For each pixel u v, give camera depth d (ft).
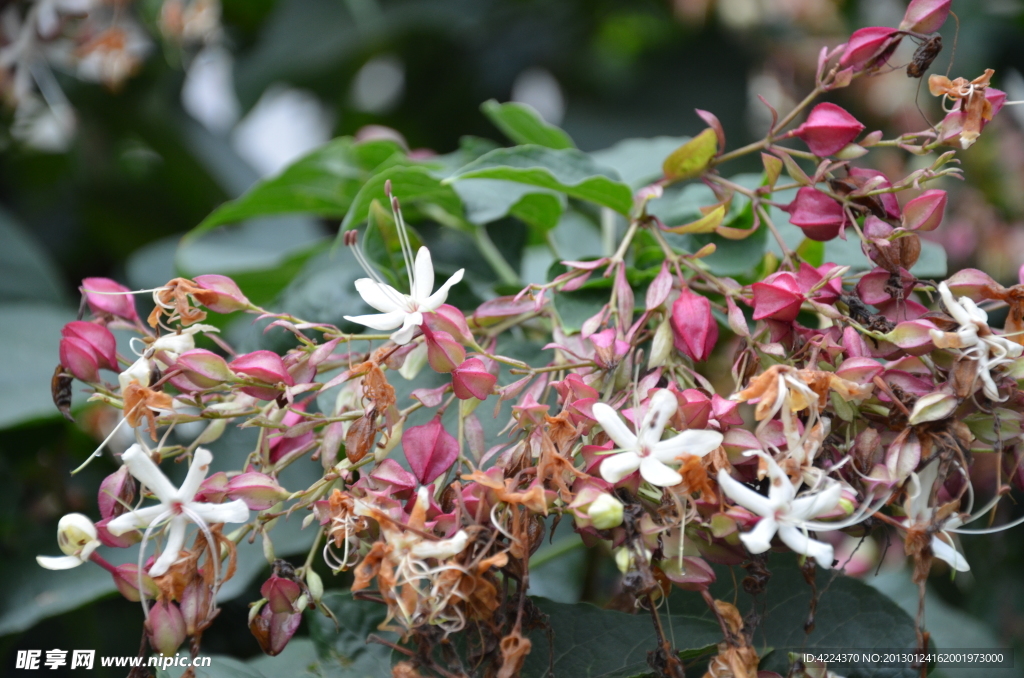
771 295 1.27
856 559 1.90
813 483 1.22
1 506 1.68
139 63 2.39
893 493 1.24
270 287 1.80
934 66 2.64
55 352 1.83
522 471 1.24
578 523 1.24
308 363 1.30
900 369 1.25
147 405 1.24
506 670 1.21
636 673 1.30
